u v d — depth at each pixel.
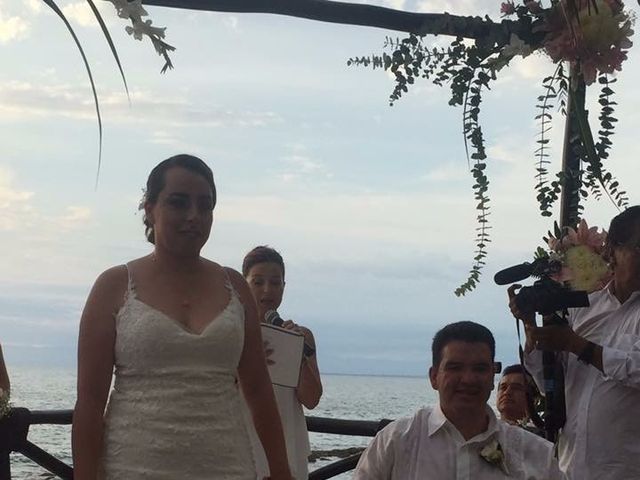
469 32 3.35
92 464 2.74
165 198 2.89
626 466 3.34
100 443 2.77
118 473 2.72
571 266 3.43
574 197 3.55
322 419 4.79
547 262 3.44
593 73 3.34
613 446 3.35
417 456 3.10
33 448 4.22
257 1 3.11
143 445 2.71
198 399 2.76
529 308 3.34
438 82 3.41
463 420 3.10
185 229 2.87
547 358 3.43
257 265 4.34
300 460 4.07
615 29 3.29
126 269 2.90
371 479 3.15
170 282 2.88
